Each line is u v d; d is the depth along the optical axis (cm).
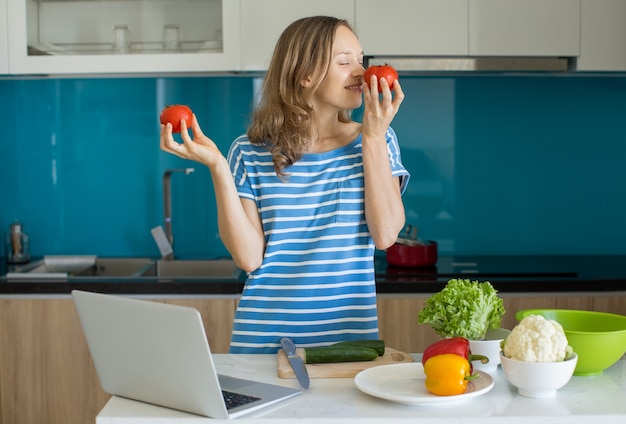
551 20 332
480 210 379
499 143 377
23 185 382
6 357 318
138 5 335
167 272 367
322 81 204
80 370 319
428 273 326
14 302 316
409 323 314
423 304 313
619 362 187
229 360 190
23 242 367
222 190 191
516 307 315
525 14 331
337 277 204
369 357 182
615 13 333
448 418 147
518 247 380
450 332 177
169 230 375
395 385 163
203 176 379
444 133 377
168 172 371
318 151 211
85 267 373
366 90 195
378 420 147
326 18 208
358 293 207
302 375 169
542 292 315
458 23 330
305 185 206
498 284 314
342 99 204
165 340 148
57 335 317
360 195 206
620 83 375
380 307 314
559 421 148
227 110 375
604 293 315
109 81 377
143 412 155
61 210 383
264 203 207
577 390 164
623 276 320
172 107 182
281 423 148
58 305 316
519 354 158
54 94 378
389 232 202
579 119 377
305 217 206
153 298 316
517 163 378
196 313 142
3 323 317
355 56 205
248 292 207
